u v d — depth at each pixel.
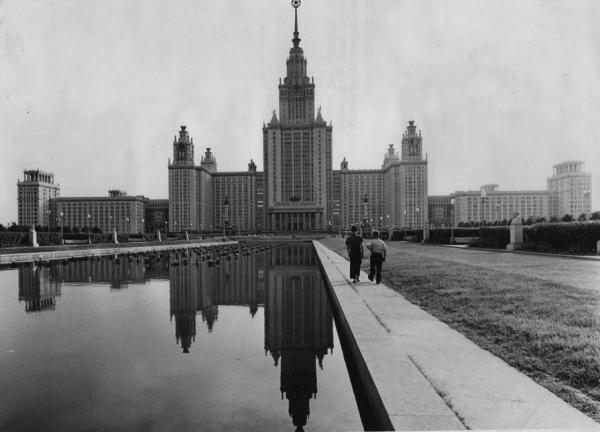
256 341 9.80
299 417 5.93
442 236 58.09
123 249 44.66
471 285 13.67
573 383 5.54
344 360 8.50
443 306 10.80
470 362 6.38
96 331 10.56
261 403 6.42
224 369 7.90
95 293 16.59
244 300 15.03
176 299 15.23
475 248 42.41
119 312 12.94
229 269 25.77
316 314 12.69
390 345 7.28
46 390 6.83
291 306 13.91
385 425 4.80
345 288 14.36
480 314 9.50
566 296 11.27
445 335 7.99
